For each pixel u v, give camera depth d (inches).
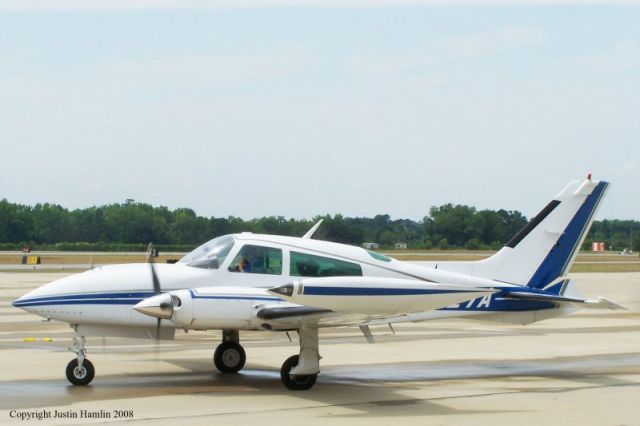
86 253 4480.8
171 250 4899.1
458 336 1113.4
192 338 1042.7
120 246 5098.4
